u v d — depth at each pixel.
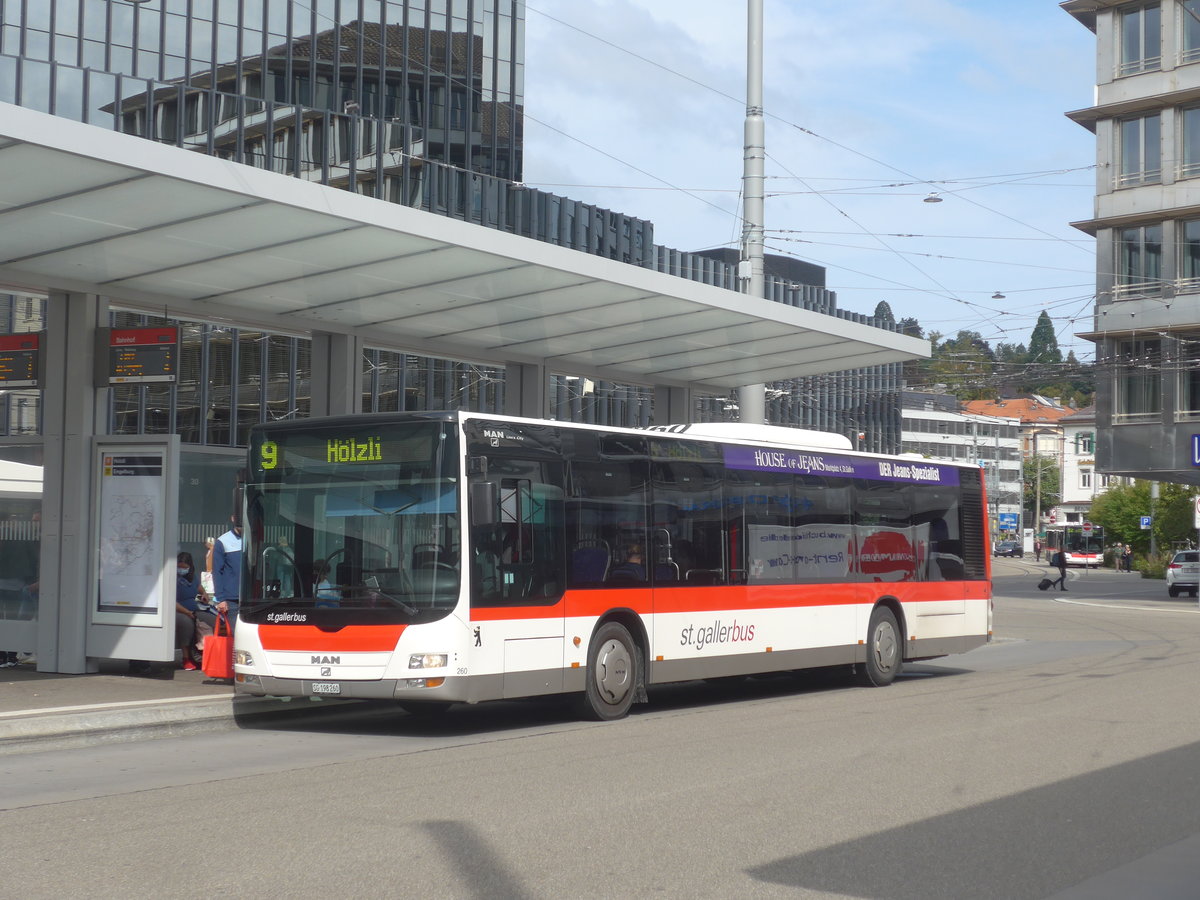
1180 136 49.69
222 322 17.55
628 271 16.34
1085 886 6.80
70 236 13.72
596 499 13.92
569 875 6.73
